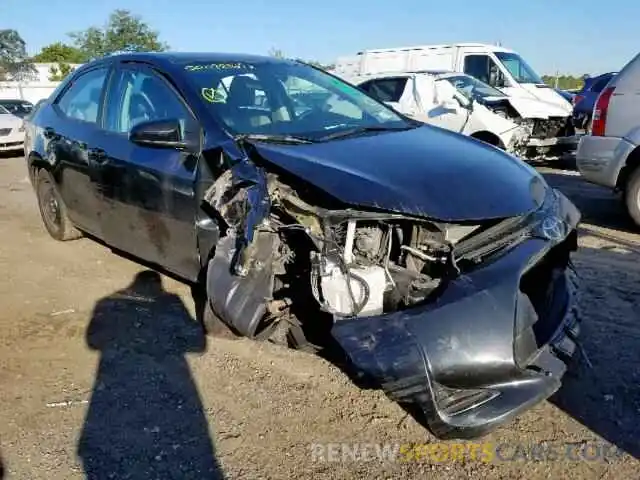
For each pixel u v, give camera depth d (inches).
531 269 112.9
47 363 142.6
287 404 124.2
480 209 107.9
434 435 107.8
